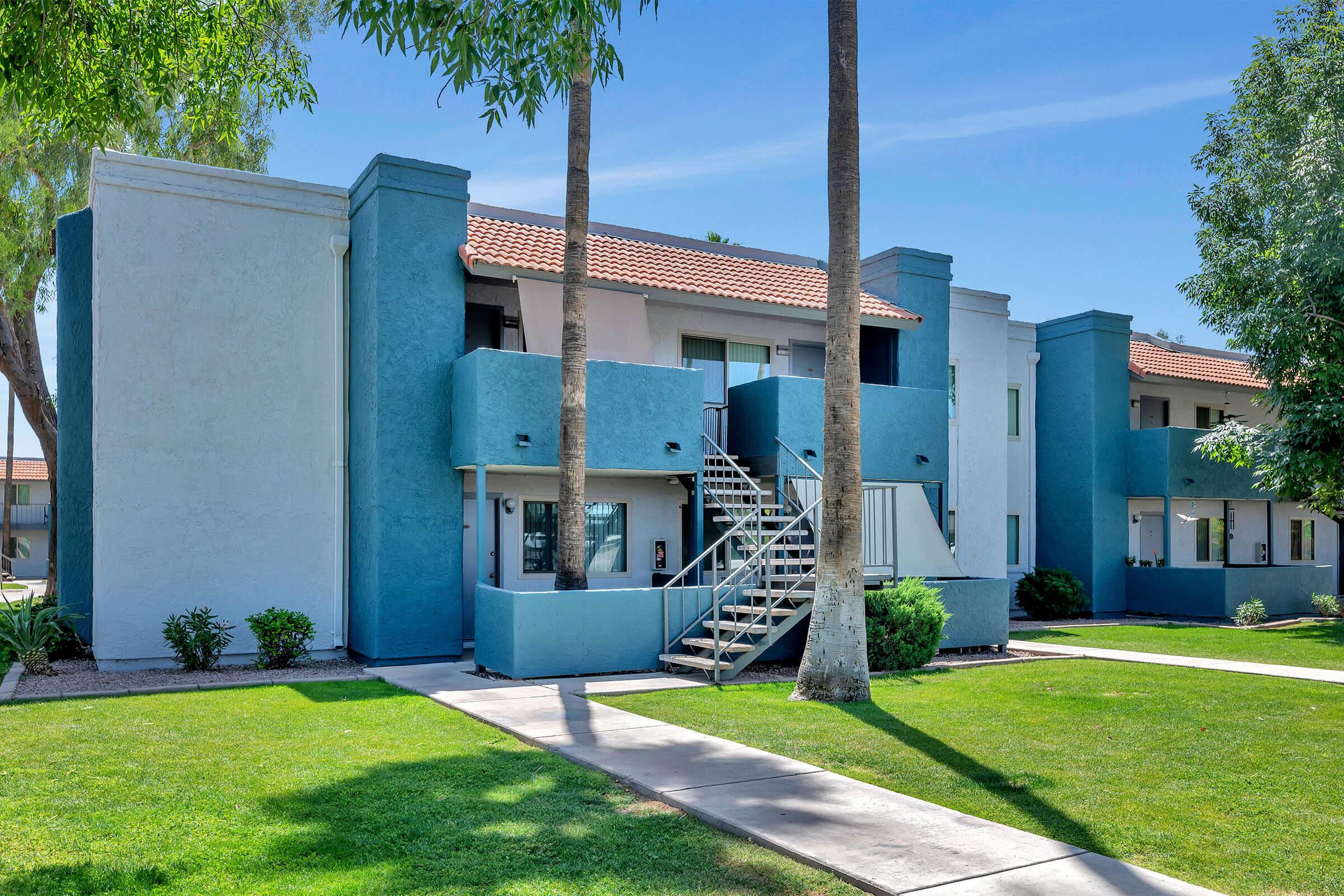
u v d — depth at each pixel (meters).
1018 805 7.25
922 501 19.67
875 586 16.50
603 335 17.25
